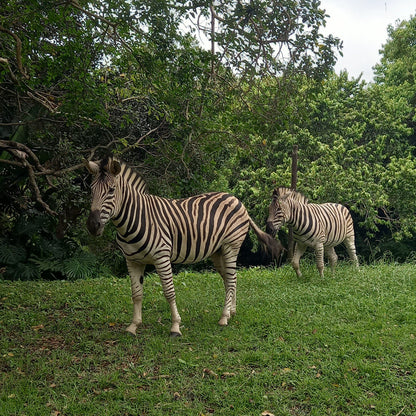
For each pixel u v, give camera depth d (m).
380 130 19.64
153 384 4.44
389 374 4.53
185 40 6.50
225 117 7.17
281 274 9.54
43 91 8.87
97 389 4.39
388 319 6.12
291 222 8.71
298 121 7.22
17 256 10.29
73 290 8.00
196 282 8.98
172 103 6.67
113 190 5.12
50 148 9.87
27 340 5.59
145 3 5.97
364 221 18.20
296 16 6.56
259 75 6.82
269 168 18.02
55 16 6.06
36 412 3.96
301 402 4.15
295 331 5.68
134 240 5.41
